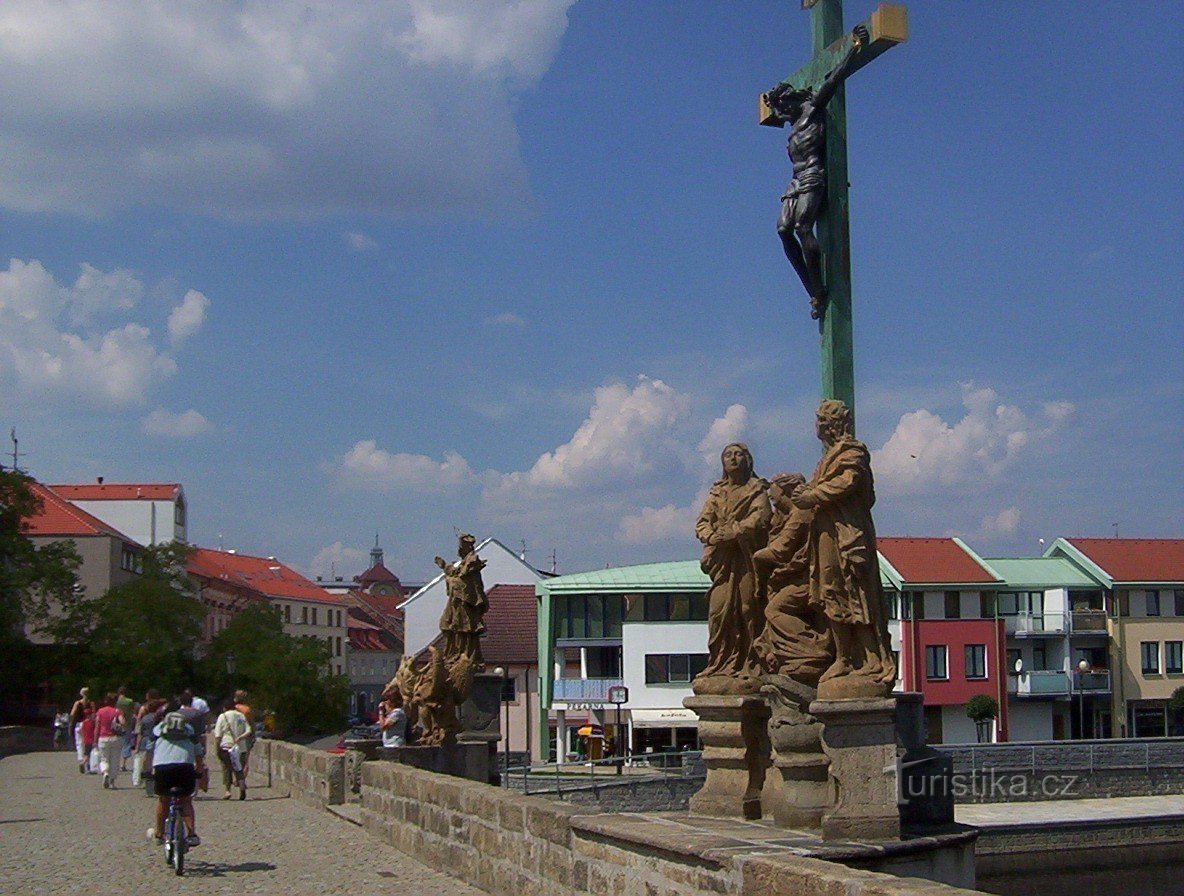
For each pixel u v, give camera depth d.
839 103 14.52
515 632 76.06
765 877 7.63
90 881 14.98
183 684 72.69
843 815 10.66
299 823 21.12
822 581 11.02
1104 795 46.25
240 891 13.96
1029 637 74.00
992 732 70.75
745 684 12.22
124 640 69.19
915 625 70.56
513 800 12.38
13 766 41.38
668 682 68.88
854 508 11.04
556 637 71.12
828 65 14.23
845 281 14.40
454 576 24.64
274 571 134.88
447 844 14.50
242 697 32.53
